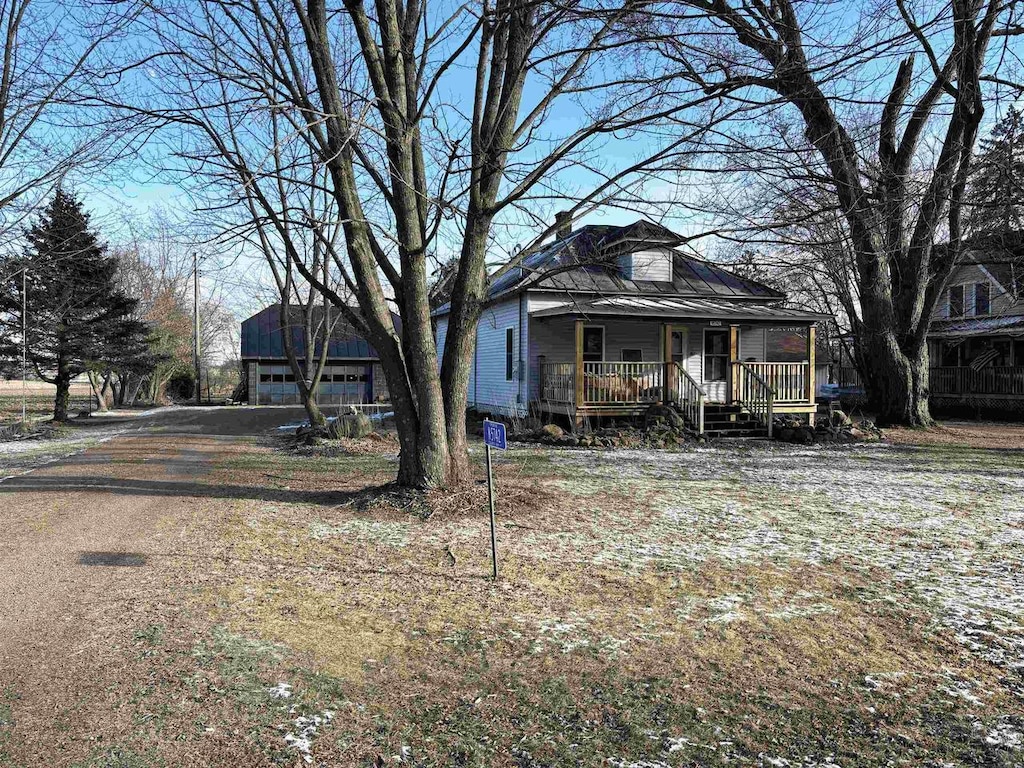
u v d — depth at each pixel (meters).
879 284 20.59
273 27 8.59
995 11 8.31
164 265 42.47
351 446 16.06
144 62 7.97
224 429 22.56
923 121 17.67
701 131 7.51
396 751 3.41
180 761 3.28
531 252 8.62
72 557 6.74
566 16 7.82
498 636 4.82
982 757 3.33
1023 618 5.15
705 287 22.45
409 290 8.69
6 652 4.51
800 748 3.43
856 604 5.48
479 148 8.63
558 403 19.19
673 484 11.12
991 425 23.64
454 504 8.66
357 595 5.66
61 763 3.24
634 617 5.19
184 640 4.70
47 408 36.28
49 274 22.88
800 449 16.33
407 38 8.62
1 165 13.29
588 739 3.52
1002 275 28.53
